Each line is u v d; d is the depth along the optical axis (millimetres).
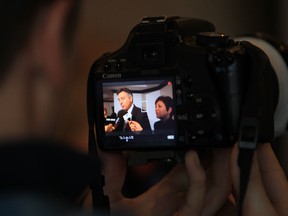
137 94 909
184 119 893
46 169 394
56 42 429
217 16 2004
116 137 923
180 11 1915
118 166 1027
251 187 874
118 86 912
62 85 435
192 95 881
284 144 1661
